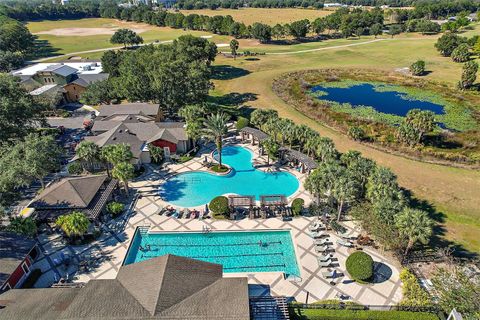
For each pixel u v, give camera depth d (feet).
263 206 151.64
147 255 130.72
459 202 156.97
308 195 166.09
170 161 199.41
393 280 116.88
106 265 124.16
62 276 119.14
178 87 245.24
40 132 223.92
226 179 181.68
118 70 315.99
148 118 234.38
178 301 93.04
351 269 113.91
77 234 131.23
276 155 195.21
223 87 342.23
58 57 478.18
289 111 274.36
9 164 151.02
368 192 139.54
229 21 577.84
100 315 88.99
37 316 90.84
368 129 238.27
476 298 95.71
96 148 172.14
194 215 150.10
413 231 112.47
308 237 137.59
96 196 151.74
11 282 110.52
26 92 209.15
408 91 326.24
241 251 132.67
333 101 299.58
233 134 234.99
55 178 181.78
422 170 183.01
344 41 556.51
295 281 117.08
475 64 311.06
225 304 92.63
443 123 251.39
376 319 100.07
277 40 567.18
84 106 296.92
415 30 602.44
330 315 100.63
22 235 125.90
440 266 122.11
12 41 462.60
